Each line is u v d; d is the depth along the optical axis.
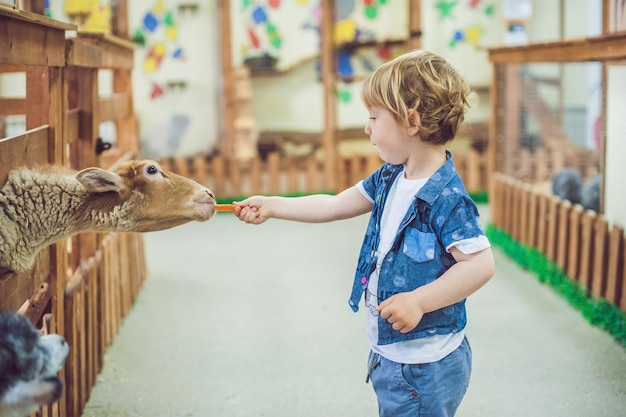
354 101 10.55
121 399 3.83
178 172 9.78
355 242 7.54
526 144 9.86
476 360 4.25
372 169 10.05
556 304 5.29
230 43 9.95
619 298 4.86
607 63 5.17
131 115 6.12
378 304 2.43
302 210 2.78
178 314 5.27
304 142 10.62
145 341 4.72
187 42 10.26
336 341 4.66
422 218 2.38
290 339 4.71
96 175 2.78
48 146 3.15
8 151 2.57
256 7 10.28
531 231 6.45
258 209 2.82
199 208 2.95
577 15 10.20
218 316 5.21
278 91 10.52
